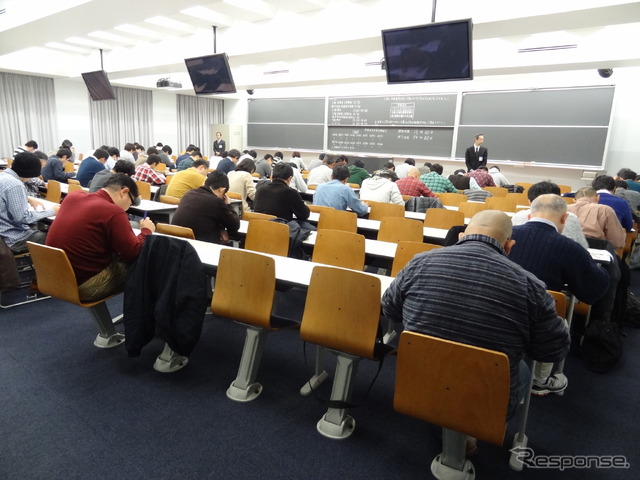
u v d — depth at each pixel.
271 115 11.59
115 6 4.42
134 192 2.35
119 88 10.83
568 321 2.10
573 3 3.91
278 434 1.75
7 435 1.67
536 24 4.36
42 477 1.47
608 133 7.43
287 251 2.65
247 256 1.79
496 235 1.35
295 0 5.27
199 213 2.70
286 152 11.46
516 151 8.31
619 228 2.85
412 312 1.34
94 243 2.11
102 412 1.84
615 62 5.63
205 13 5.96
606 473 1.62
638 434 1.86
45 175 5.88
